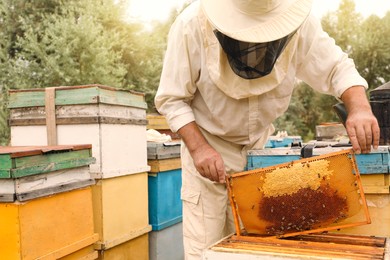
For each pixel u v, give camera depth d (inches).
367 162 62.3
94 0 497.0
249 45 55.2
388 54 597.9
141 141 112.5
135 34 524.4
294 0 56.5
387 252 47.3
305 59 66.8
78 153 85.4
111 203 100.3
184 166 72.1
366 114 57.3
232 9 55.4
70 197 83.2
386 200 62.5
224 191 70.7
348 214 53.8
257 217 56.1
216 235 70.6
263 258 47.2
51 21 463.5
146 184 115.4
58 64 433.4
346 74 63.8
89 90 95.9
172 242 127.6
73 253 85.0
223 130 68.9
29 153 72.5
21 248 70.5
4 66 438.0
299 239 55.9
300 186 53.6
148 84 525.3
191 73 65.4
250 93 62.4
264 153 69.0
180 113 64.9
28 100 103.0
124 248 106.1
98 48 450.6
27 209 71.9
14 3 471.2
